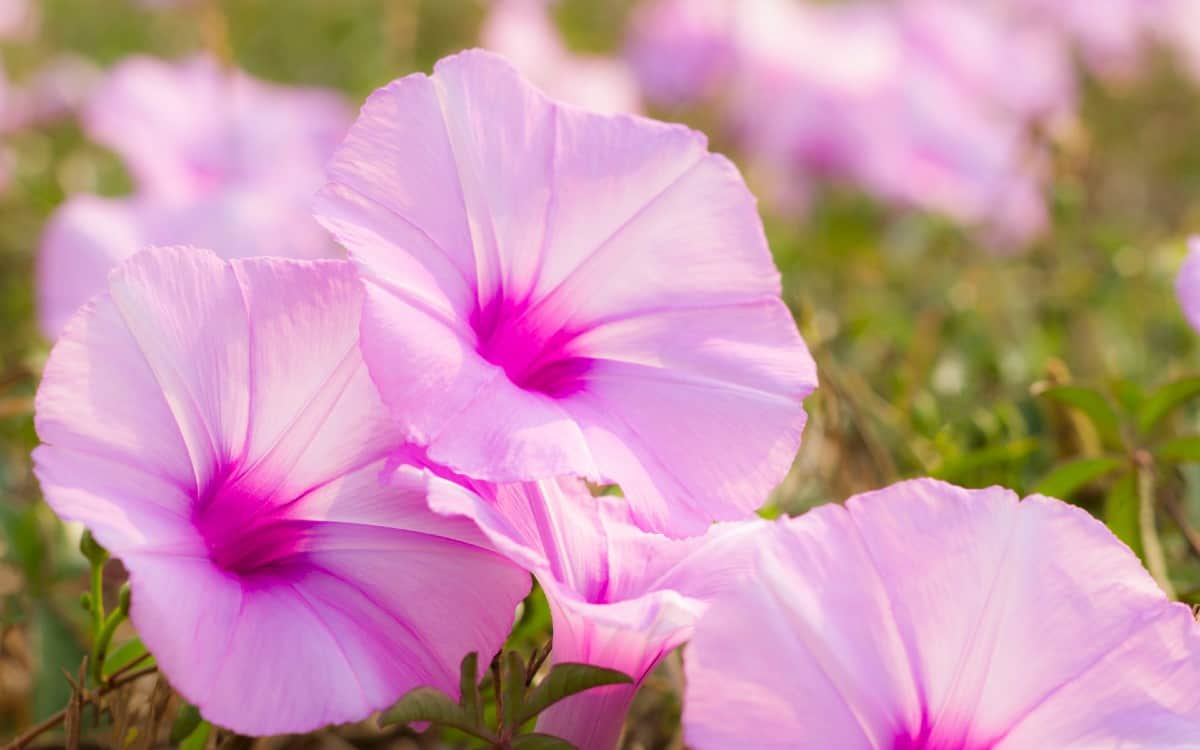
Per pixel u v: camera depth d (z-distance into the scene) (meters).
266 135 0.95
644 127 0.52
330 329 0.50
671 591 0.48
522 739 0.49
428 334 0.49
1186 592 0.56
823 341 0.68
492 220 0.51
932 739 0.49
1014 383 0.77
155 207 0.77
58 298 0.74
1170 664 0.49
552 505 0.50
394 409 0.48
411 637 0.49
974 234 1.06
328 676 0.48
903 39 1.10
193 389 0.50
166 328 0.49
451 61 0.51
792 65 1.18
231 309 0.50
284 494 0.50
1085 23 1.25
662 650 0.49
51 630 0.59
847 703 0.48
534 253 0.52
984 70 1.06
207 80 0.97
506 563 0.50
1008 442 0.64
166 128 0.93
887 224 1.16
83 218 0.74
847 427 0.65
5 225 1.05
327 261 0.50
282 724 0.47
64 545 0.60
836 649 0.48
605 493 0.58
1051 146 0.99
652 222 0.52
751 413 0.51
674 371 0.51
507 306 0.52
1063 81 1.07
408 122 0.51
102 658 0.51
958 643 0.49
